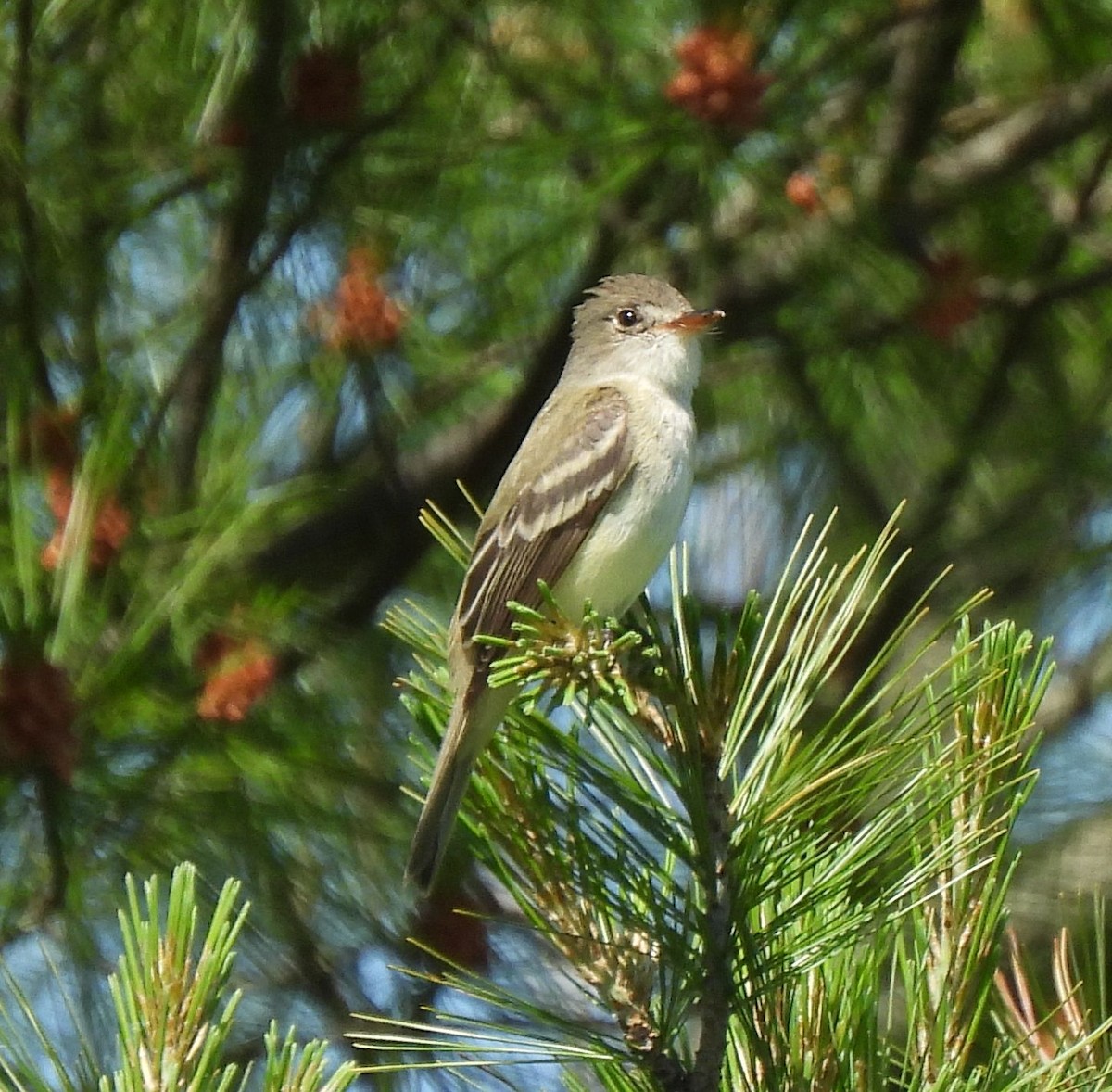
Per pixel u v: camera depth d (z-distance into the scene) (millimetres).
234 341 10695
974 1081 5371
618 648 5617
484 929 9172
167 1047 4566
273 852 8844
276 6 9617
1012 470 13312
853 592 5777
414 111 10242
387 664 10250
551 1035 6895
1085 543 13086
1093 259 12789
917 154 11398
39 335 9422
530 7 10328
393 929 9180
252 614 9055
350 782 8977
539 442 9438
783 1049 5547
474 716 5992
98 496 7969
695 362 10469
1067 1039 5641
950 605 12703
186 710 8430
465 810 5863
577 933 5758
